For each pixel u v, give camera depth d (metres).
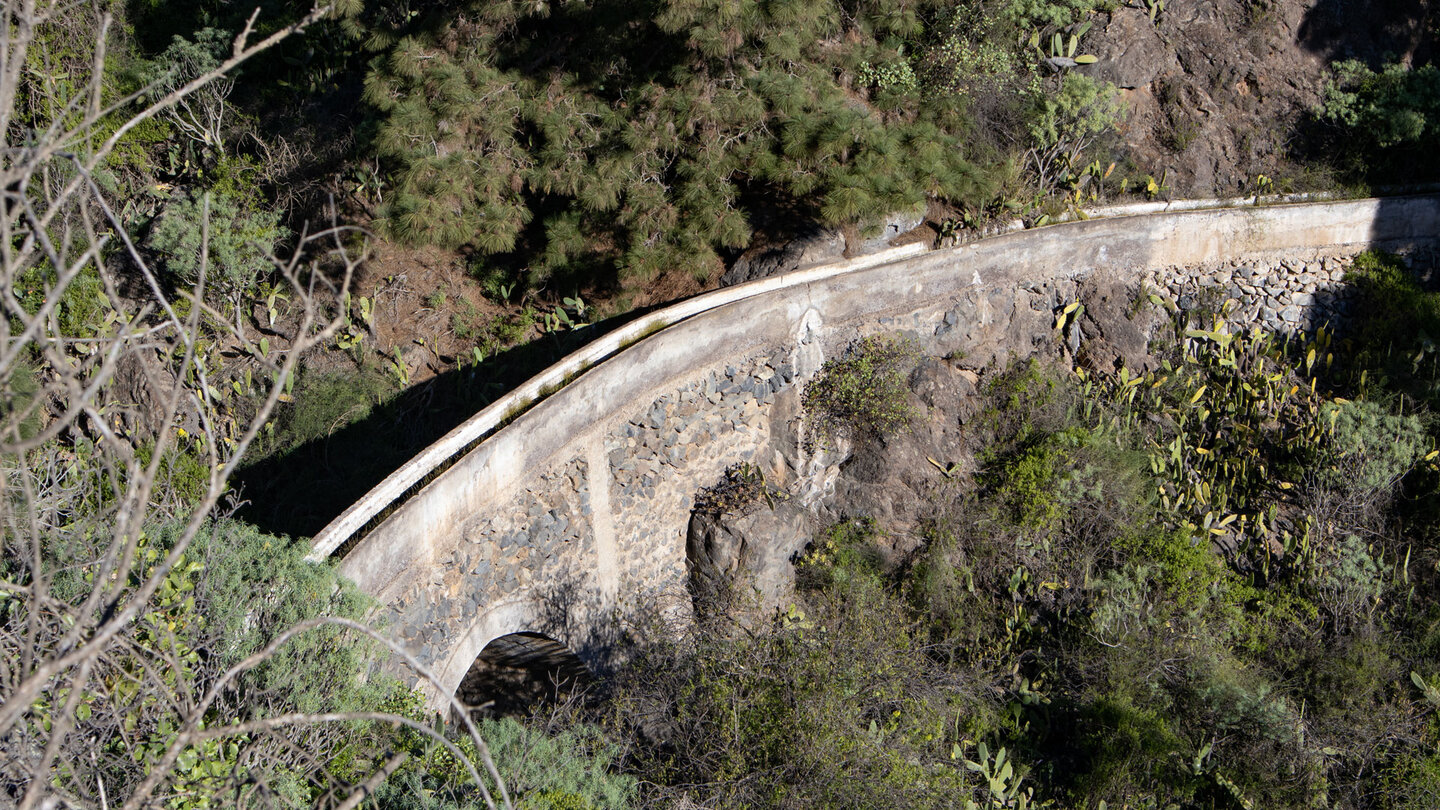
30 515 3.48
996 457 14.60
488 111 12.13
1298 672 13.77
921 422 14.25
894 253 14.05
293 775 6.40
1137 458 14.67
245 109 14.81
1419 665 13.62
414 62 12.07
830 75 13.61
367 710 7.50
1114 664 13.14
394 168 13.11
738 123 12.59
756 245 13.86
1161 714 12.95
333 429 12.84
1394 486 14.65
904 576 13.91
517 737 8.52
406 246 12.62
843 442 14.05
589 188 12.19
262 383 13.17
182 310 13.05
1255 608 14.35
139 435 12.44
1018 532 14.09
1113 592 13.74
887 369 13.92
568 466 11.31
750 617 12.40
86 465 9.02
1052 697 13.28
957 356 14.68
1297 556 14.41
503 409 10.59
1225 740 12.80
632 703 11.05
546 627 11.36
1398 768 12.64
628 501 12.22
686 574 13.21
